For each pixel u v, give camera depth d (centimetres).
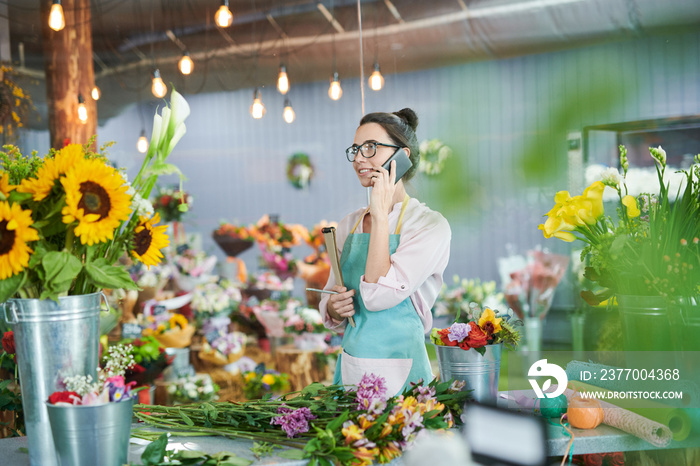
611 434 142
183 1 721
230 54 760
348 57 720
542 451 127
